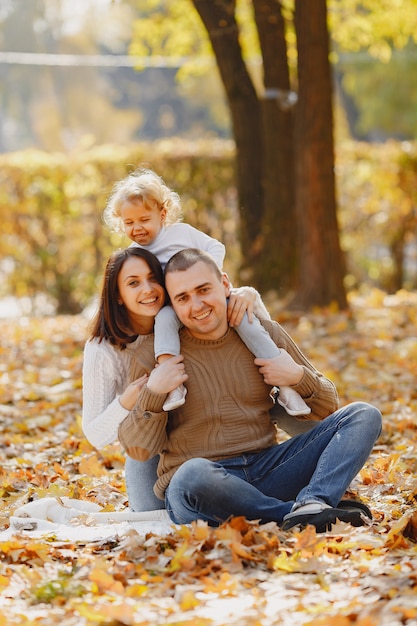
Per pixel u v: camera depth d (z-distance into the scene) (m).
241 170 13.94
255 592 3.68
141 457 4.62
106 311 4.77
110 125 59.53
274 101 13.36
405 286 17.25
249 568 4.01
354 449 4.48
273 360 4.63
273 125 13.45
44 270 16.70
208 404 4.60
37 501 5.03
